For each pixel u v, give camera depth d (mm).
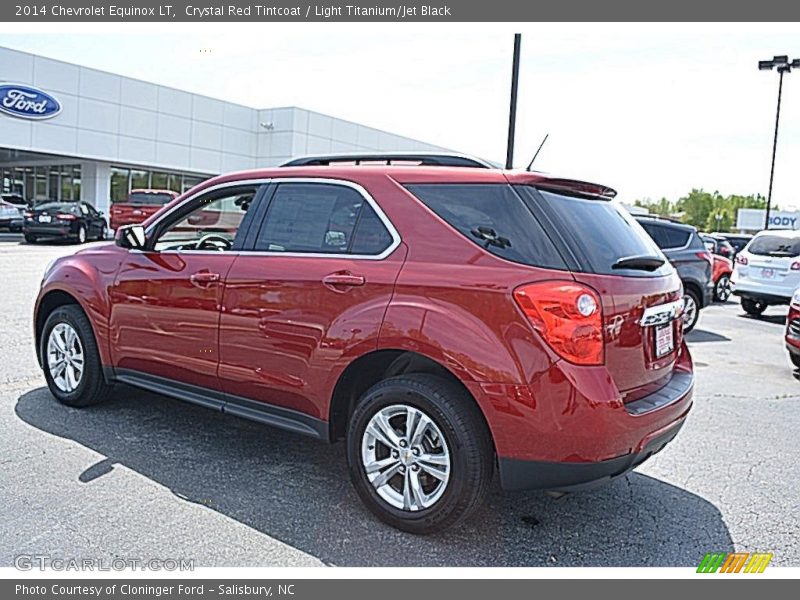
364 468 3445
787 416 5680
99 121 27000
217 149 31859
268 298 3760
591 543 3324
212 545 3154
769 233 12234
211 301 4016
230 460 4152
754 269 12203
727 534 3463
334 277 3514
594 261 3139
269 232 3934
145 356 4438
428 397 3223
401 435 3381
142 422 4766
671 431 3389
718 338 10047
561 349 2965
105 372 4770
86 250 5055
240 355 3906
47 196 29688
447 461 3201
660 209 102375
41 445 4254
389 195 3529
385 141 39125
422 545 3238
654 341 3395
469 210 3326
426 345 3186
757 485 4117
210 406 4168
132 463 4039
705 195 96688
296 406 3729
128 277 4520
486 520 3514
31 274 12469
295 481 3885
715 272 15133
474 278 3150
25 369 6043
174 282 4219
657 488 4027
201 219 4434
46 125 25234
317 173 3838
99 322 4723
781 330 11172
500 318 3057
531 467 3035
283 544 3191
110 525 3289
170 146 29812
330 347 3498
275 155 33281
